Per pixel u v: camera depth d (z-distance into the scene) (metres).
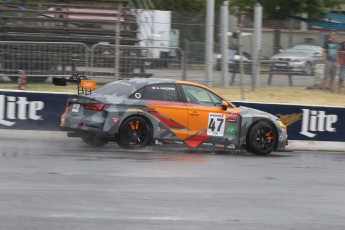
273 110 28.77
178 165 20.86
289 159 24.62
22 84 31.06
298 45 39.03
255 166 21.88
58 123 27.05
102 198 15.34
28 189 15.88
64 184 16.70
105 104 23.19
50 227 12.59
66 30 40.12
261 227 13.41
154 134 23.81
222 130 24.88
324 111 29.33
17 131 26.67
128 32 39.94
